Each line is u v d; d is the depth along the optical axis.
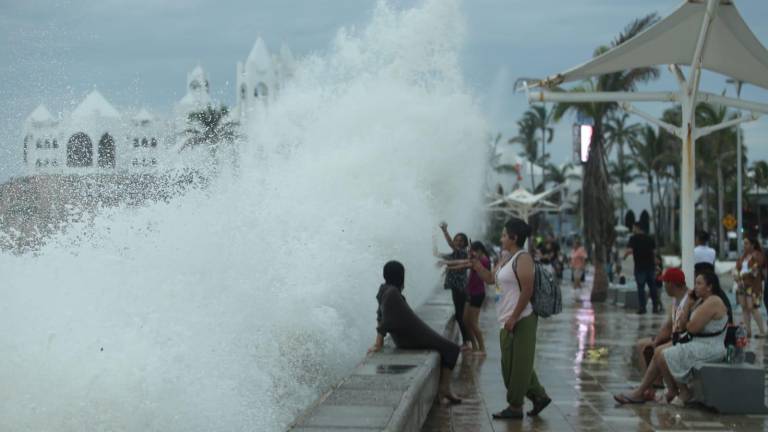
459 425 6.62
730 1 9.12
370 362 6.73
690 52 10.33
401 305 7.46
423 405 6.02
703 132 10.70
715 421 6.75
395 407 5.03
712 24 9.41
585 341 11.89
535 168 71.94
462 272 10.83
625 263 38.44
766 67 10.26
